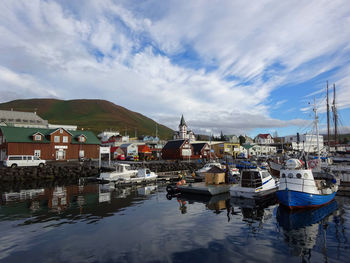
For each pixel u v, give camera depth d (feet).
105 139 383.65
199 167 184.65
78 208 58.85
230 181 92.73
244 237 39.11
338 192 79.25
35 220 47.93
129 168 130.62
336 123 156.56
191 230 42.42
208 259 30.91
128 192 83.71
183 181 90.07
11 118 282.36
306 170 59.31
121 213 54.08
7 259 30.89
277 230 42.78
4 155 155.84
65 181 114.42
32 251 33.27
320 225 45.78
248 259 31.09
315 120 86.38
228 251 33.50
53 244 35.68
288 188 58.03
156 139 351.05
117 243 36.11
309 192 58.18
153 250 33.65
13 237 38.45
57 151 170.30
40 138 163.73
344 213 54.60
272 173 127.24
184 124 332.39
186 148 233.35
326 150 136.56
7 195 76.28
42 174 122.72
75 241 36.86
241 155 257.96
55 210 56.54
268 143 392.47
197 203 66.28
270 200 71.15
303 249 34.37
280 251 33.71
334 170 96.84
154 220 48.60
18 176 115.75
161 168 159.53
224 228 43.73
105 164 151.53
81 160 166.61
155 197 74.74
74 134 187.42
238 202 67.77
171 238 38.40
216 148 283.38
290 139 281.74
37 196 74.59
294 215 53.06
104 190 87.92
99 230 41.98
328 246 35.55
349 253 33.14
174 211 56.54
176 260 30.55
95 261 30.27
